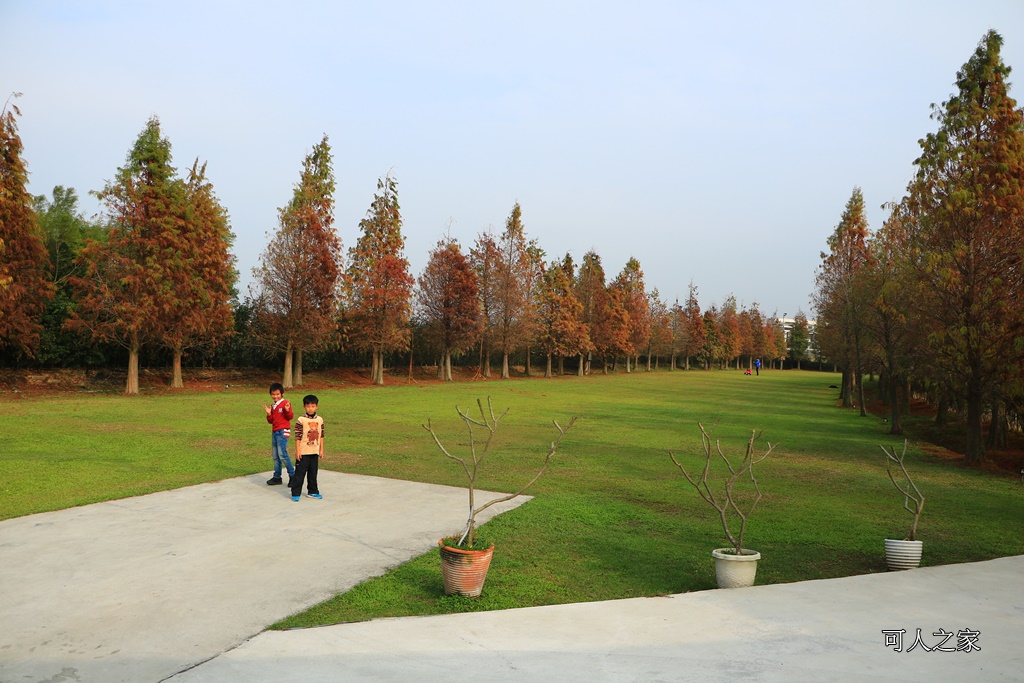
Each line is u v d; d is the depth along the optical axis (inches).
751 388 2142.0
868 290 1029.8
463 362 2625.5
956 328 668.7
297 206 1619.1
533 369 2974.9
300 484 391.9
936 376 775.7
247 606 222.5
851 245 1414.9
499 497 413.7
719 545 323.3
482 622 212.5
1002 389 653.9
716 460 615.8
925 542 341.4
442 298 2038.6
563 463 565.9
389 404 1112.2
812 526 370.3
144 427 704.4
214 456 534.3
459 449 625.3
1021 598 247.9
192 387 1397.6
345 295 1724.9
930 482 542.6
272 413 431.5
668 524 362.9
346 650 188.1
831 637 203.2
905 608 233.0
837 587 257.9
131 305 1162.6
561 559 289.0
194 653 185.2
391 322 1748.3
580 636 201.5
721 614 223.6
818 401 1638.8
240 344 1676.9
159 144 1262.3
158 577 249.6
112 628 202.5
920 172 737.0
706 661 183.2
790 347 5590.6
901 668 180.1
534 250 2674.7
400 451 599.8
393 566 269.1
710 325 4340.6
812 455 677.9
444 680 168.2
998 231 657.0
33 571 254.1
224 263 1359.5
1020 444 830.5
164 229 1224.2
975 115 689.6
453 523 342.0
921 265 727.1
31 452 523.2
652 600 238.1
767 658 185.8
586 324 2815.0
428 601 232.1
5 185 1044.5
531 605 231.1
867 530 364.2
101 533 306.8
